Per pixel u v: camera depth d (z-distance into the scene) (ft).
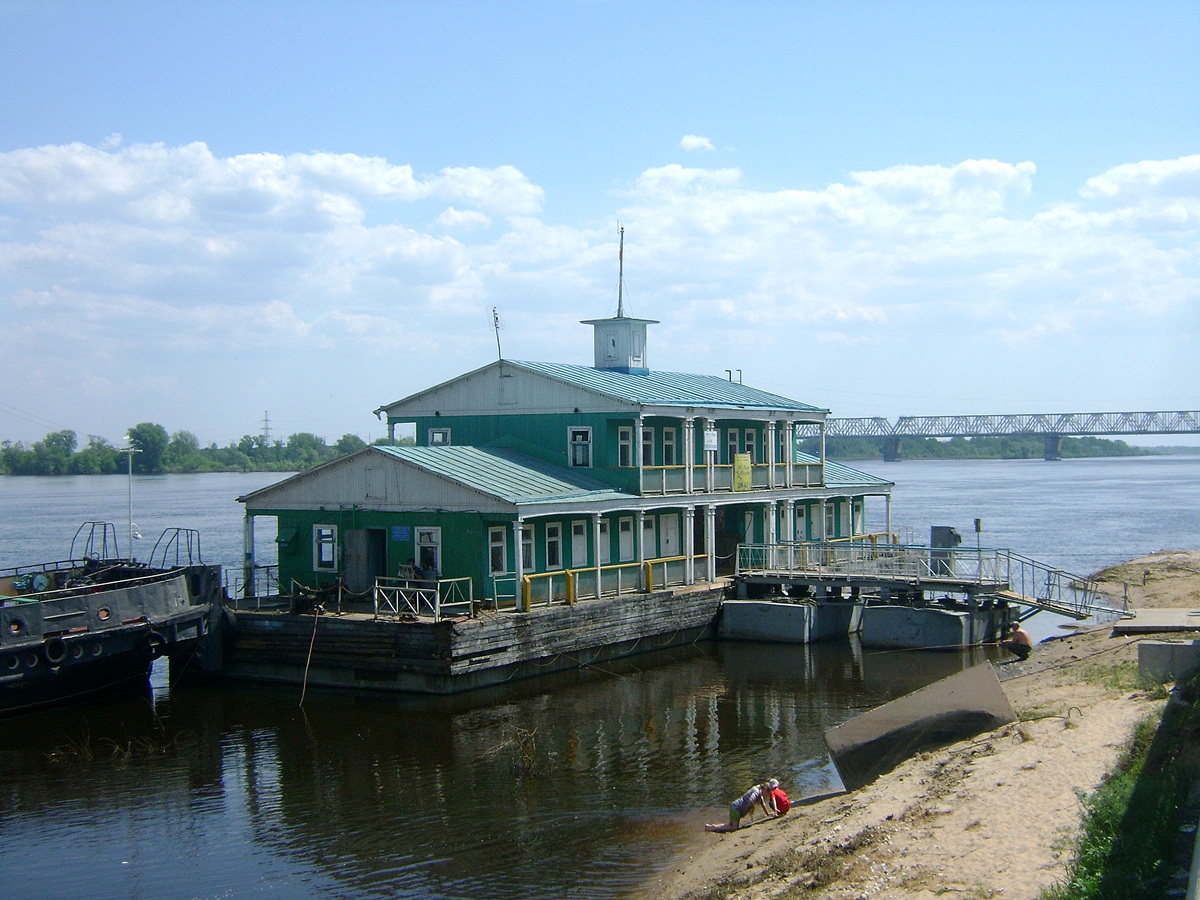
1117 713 68.64
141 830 71.97
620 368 162.50
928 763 66.33
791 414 165.99
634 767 82.69
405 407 151.23
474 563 112.27
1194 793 49.98
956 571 143.02
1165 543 266.98
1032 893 44.32
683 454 146.00
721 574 154.10
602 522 131.75
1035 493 540.52
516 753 86.02
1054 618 156.15
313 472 122.42
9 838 70.95
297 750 88.58
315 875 64.18
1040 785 56.85
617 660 122.93
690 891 56.39
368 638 105.29
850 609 143.02
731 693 107.55
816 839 57.06
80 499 509.76
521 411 141.28
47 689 100.78
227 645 113.60
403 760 85.30
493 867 64.08
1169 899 41.09
